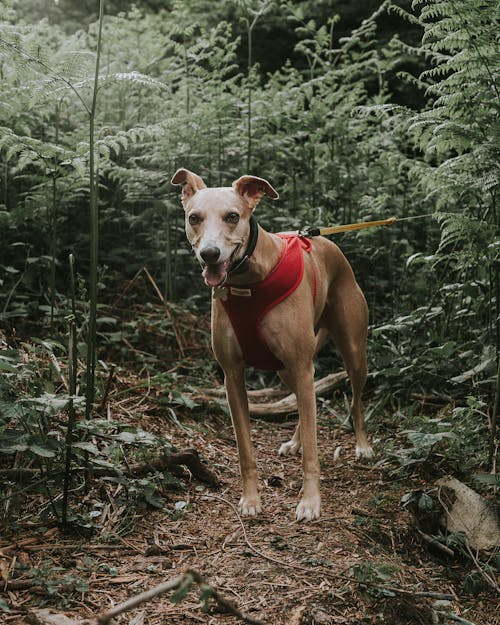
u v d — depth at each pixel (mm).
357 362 4035
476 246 3838
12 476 3098
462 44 3766
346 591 2639
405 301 5480
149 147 5965
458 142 3793
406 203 5980
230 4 8906
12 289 4773
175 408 4406
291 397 4871
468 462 3740
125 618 2379
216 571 2729
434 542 3209
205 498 3400
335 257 3947
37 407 2879
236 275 3125
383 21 8547
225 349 3309
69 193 4938
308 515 3219
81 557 2744
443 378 4355
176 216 6078
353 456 4125
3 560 2598
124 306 5629
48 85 3369
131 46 6609
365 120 6469
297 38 8922
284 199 6293
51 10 8695
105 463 3027
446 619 2662
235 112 6461
